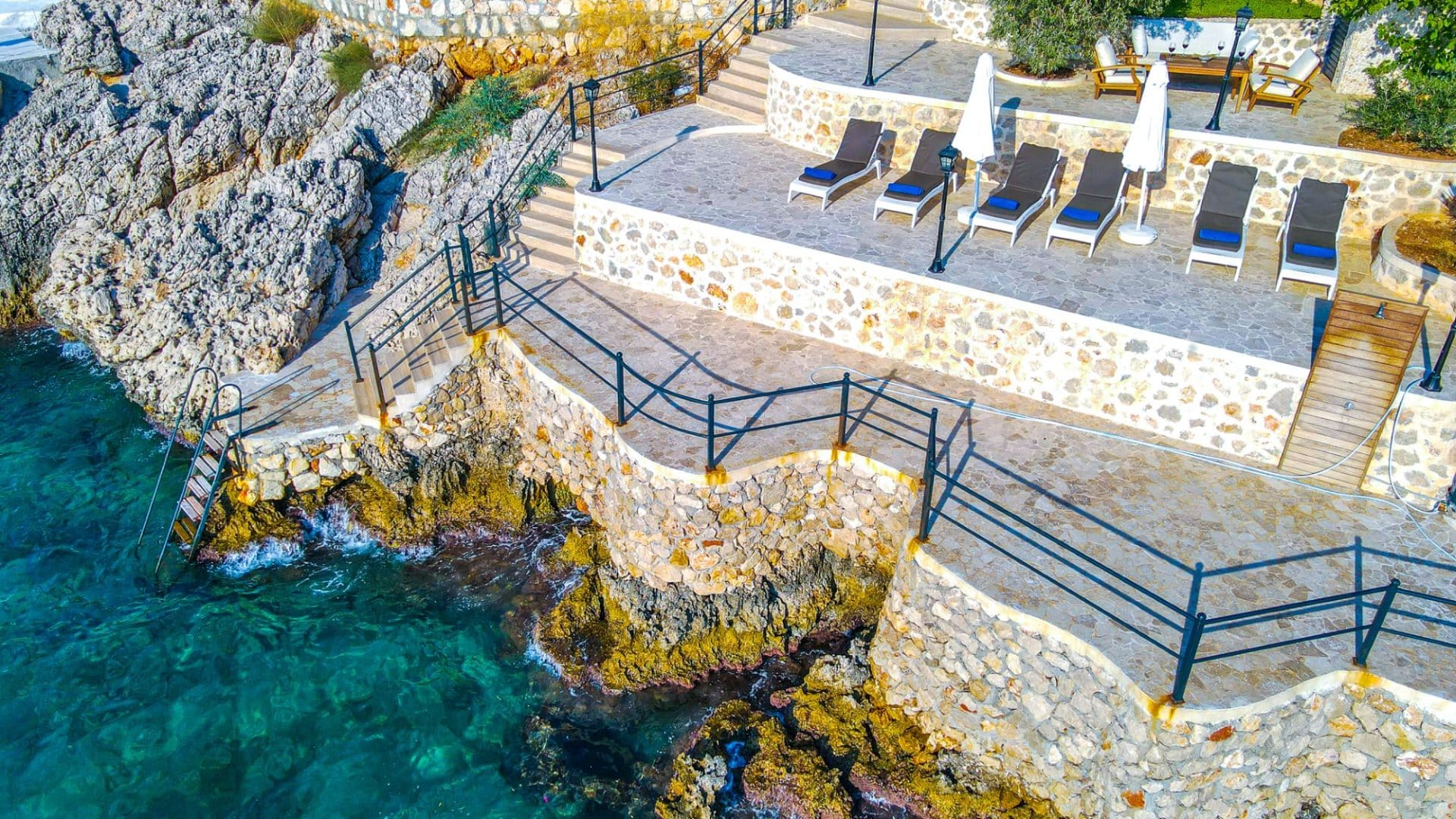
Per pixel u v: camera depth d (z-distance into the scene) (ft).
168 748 42.06
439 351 52.95
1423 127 49.08
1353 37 57.06
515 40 73.46
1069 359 45.50
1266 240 51.83
